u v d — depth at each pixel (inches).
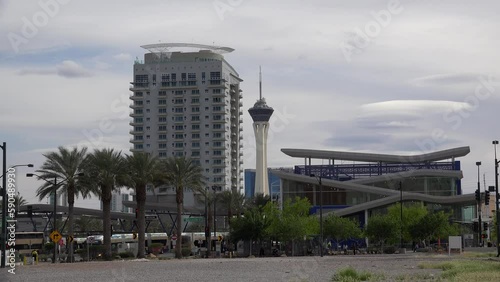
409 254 3380.9
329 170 6048.2
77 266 2256.4
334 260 2534.5
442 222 4160.9
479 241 4323.3
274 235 3750.0
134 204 6053.2
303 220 3922.2
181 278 1508.4
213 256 3599.9
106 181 2987.2
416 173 5723.4
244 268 1958.7
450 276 1352.1
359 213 5585.6
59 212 5177.2
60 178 2910.9
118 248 4101.9
